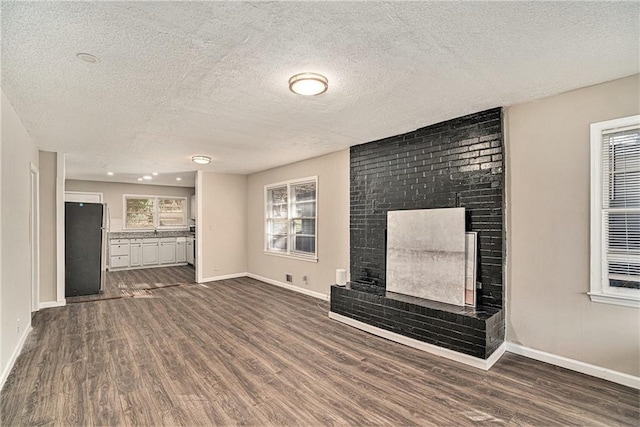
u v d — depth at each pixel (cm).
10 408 219
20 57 205
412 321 330
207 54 205
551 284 280
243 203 737
